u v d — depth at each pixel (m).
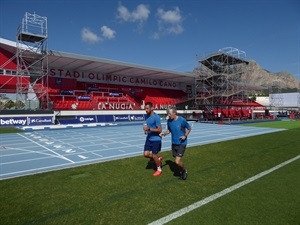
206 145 12.01
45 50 25.42
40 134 17.77
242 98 40.34
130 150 11.23
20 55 24.83
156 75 40.03
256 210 4.45
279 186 5.74
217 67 37.38
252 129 22.45
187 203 4.79
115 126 25.30
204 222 4.03
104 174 6.82
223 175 6.68
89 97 31.97
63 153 10.50
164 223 4.03
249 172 6.97
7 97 26.95
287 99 67.75
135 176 6.60
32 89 26.30
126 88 39.31
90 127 23.94
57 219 4.21
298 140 13.91
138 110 32.44
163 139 14.89
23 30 23.72
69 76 33.94
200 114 39.03
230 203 4.77
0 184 6.08
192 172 6.99
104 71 36.34
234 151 10.31
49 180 6.34
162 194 5.27
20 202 4.93
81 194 5.30
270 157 9.06
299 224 3.95
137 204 4.76
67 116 25.61
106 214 4.36
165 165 7.84
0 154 10.32
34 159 9.34
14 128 20.94
